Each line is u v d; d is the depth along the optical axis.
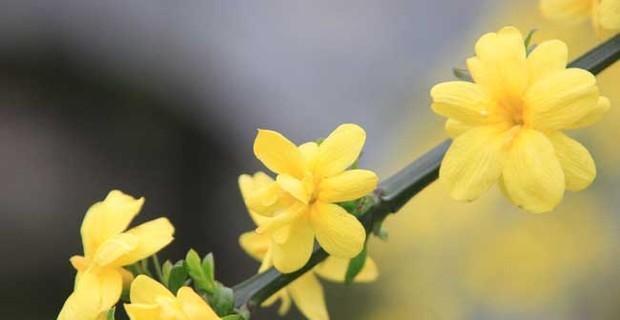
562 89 0.53
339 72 1.45
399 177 0.56
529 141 0.53
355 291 1.22
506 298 1.14
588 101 0.52
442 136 1.27
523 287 1.13
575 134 1.08
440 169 0.53
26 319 1.40
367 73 1.43
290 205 0.53
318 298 0.58
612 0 0.55
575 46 1.04
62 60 1.47
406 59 1.41
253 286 0.56
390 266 1.19
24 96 1.46
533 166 0.52
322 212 0.53
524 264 1.13
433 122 1.28
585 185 0.53
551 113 0.53
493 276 1.14
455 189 0.53
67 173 1.46
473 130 0.53
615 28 0.55
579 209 1.11
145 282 0.53
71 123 1.47
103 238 0.54
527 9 1.22
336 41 1.45
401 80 1.39
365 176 0.53
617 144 1.08
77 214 1.45
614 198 1.09
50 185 1.45
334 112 1.42
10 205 1.42
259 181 0.56
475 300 1.15
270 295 0.56
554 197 0.52
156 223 0.55
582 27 1.03
